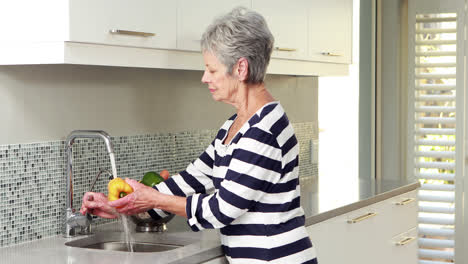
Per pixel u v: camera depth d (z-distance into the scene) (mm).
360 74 4094
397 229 3176
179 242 2143
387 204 3055
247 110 1934
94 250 1979
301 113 3590
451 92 4004
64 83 2225
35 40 1801
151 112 2594
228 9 2361
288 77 3463
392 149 4145
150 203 1933
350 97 4051
